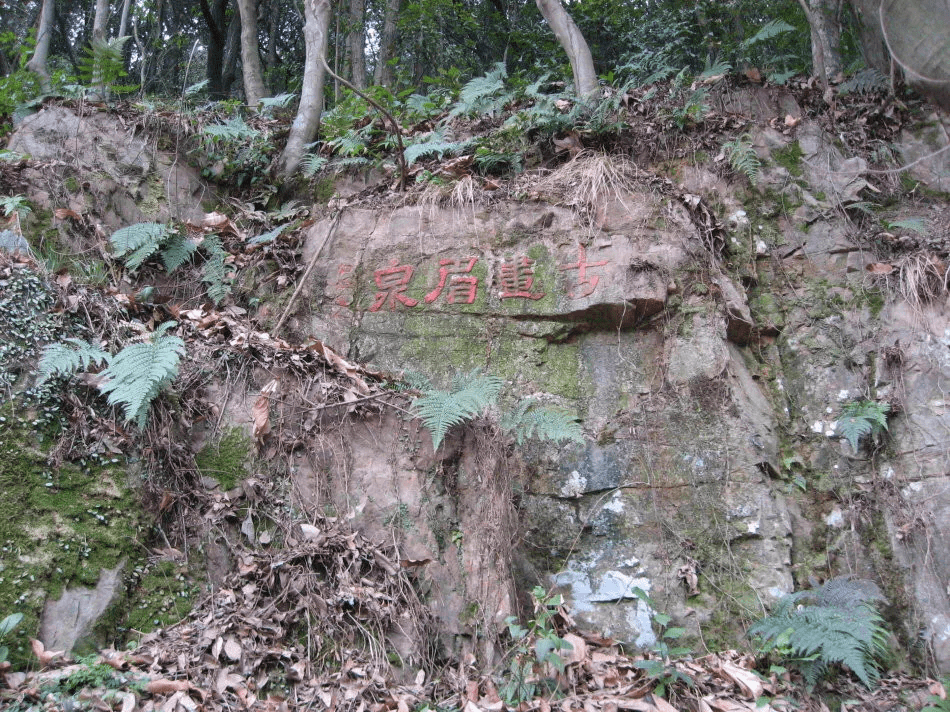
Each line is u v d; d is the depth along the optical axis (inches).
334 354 186.1
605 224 205.5
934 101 258.4
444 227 216.2
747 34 374.9
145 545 150.7
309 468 170.1
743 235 222.7
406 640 153.3
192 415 168.6
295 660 142.6
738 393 188.2
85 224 220.5
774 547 172.2
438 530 169.0
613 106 241.9
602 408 188.1
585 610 169.0
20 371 153.6
